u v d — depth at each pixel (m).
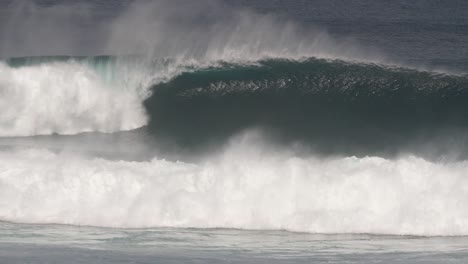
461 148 94.75
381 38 144.12
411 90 101.62
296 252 61.56
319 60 104.75
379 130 98.62
